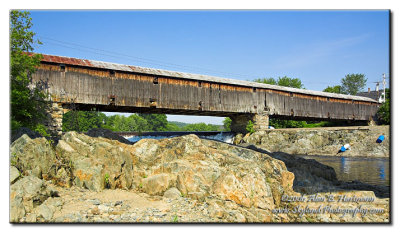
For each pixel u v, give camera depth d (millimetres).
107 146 12297
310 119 46969
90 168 11234
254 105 36938
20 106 16141
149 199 10445
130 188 11891
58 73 23656
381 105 50406
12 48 15648
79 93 24469
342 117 45875
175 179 11570
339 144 33625
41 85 22641
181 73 31734
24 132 13594
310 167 17688
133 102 27359
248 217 9492
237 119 41844
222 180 11227
